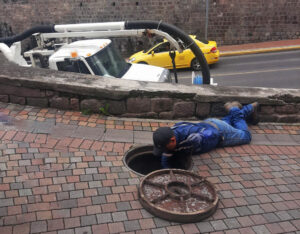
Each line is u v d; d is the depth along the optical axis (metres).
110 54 7.46
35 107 5.22
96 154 4.16
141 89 4.96
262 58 17.72
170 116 5.18
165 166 4.00
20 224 2.94
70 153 4.14
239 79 13.73
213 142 4.26
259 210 3.31
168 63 14.89
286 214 3.27
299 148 4.70
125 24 7.30
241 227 3.06
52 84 4.98
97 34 7.46
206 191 3.48
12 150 4.07
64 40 8.09
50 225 2.96
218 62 17.33
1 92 5.20
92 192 3.45
